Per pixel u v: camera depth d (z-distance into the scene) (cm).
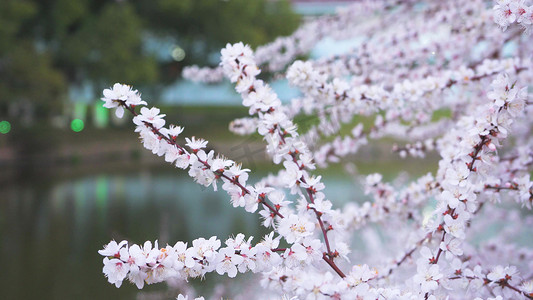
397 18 467
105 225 1012
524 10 174
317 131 314
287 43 436
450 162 238
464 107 356
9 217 1109
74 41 2827
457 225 176
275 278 188
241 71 195
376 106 268
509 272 191
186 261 157
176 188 1537
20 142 2245
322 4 3353
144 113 168
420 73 374
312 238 176
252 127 330
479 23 333
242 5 3244
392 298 166
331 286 152
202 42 3444
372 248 582
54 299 599
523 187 219
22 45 2389
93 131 2909
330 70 358
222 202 1260
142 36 3097
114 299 593
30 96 2397
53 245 870
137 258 148
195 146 172
